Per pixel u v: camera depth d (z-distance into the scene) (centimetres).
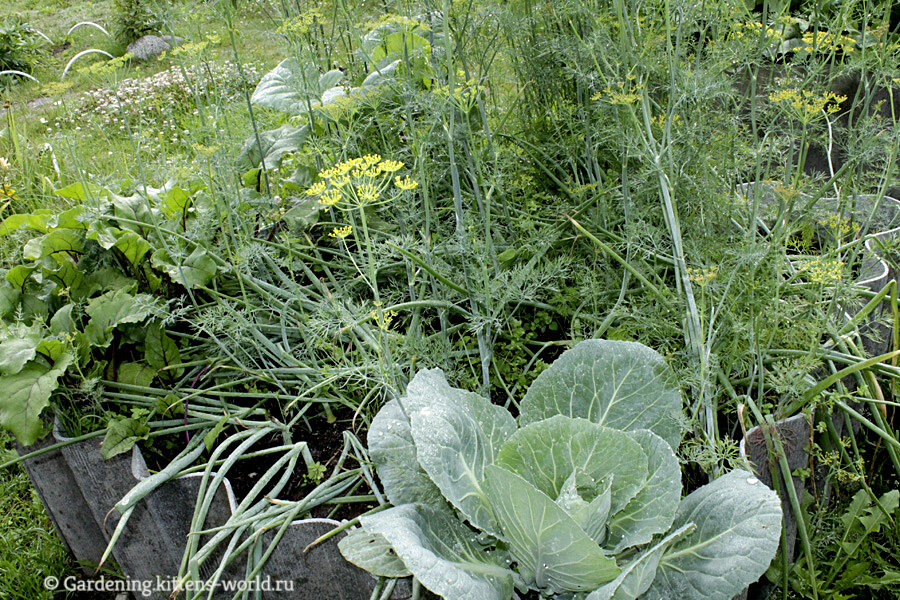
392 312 256
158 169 315
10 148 502
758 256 212
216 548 228
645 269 266
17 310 265
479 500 192
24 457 240
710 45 251
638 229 248
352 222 186
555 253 295
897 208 313
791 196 217
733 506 179
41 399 234
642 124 259
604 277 287
